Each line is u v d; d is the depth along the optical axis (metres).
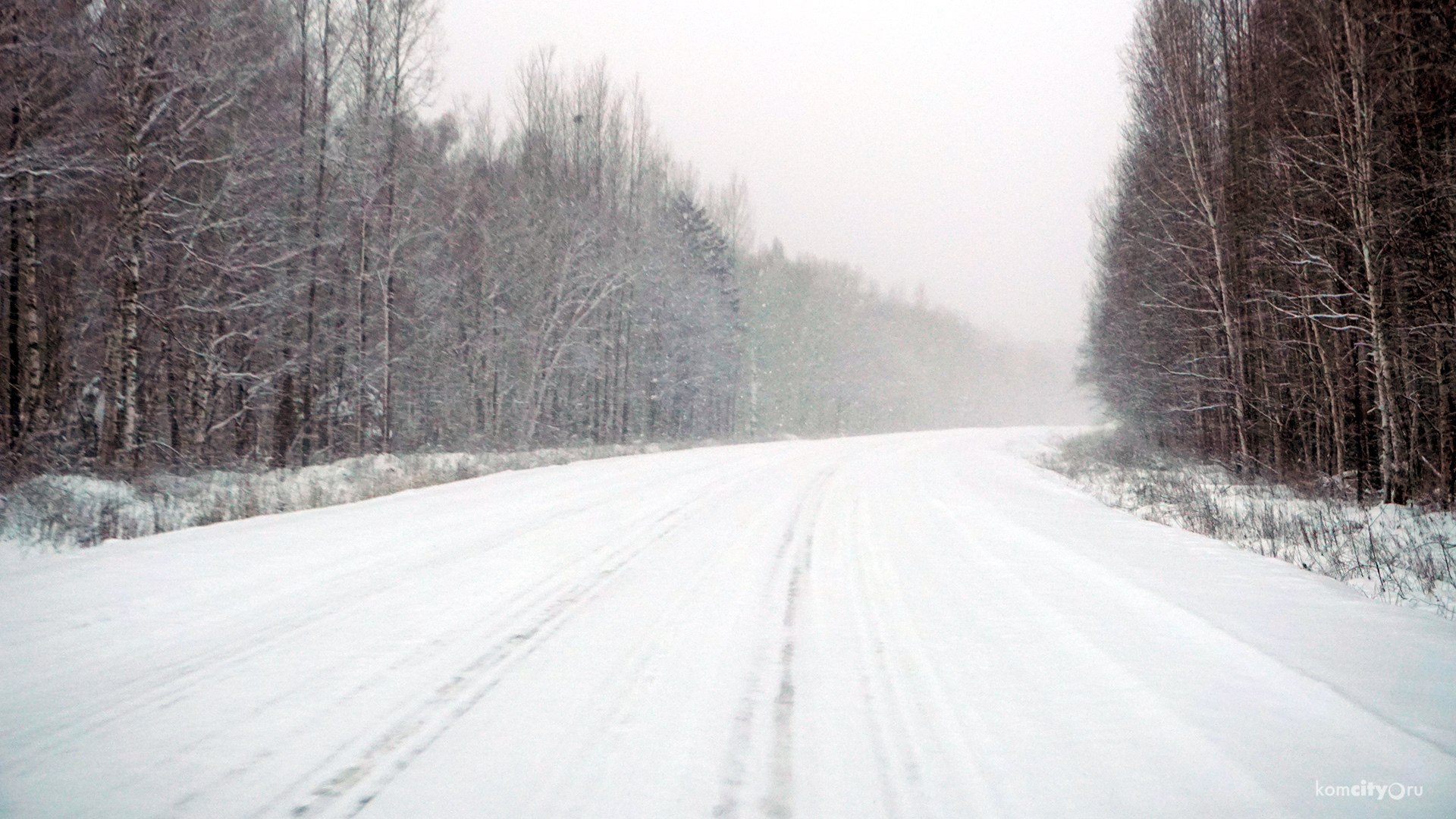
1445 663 3.86
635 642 4.49
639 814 2.54
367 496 12.35
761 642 4.52
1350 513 11.11
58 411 15.84
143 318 16.38
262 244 17.31
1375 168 11.85
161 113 14.54
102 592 5.53
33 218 13.99
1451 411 11.72
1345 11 11.71
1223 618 4.76
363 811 2.54
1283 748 2.93
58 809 2.52
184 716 3.35
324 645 4.40
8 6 12.17
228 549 7.20
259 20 17.23
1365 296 12.45
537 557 7.05
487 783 2.74
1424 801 2.48
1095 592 5.75
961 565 6.85
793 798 2.66
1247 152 16.47
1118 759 2.90
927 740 3.13
